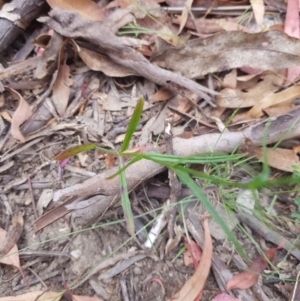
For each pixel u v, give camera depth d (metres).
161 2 0.48
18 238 0.36
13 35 0.45
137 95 0.43
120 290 0.35
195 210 0.37
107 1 0.47
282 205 0.38
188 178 0.27
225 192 0.38
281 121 0.38
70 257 0.36
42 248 0.36
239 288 0.34
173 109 0.42
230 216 0.37
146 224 0.37
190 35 0.47
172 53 0.42
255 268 0.35
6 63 0.46
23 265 0.36
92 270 0.35
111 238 0.36
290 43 0.41
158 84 0.43
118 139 0.41
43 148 0.41
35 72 0.43
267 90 0.43
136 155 0.30
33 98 0.43
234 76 0.44
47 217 0.35
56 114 0.42
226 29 0.46
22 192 0.39
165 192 0.38
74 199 0.35
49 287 0.35
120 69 0.43
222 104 0.42
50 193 0.39
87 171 0.39
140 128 0.41
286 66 0.42
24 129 0.41
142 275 0.35
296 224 0.37
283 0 0.48
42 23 0.47
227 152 0.38
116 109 0.43
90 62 0.43
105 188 0.34
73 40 0.42
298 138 0.40
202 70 0.43
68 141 0.41
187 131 0.41
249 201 0.38
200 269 0.34
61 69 0.43
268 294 0.35
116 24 0.45
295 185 0.39
